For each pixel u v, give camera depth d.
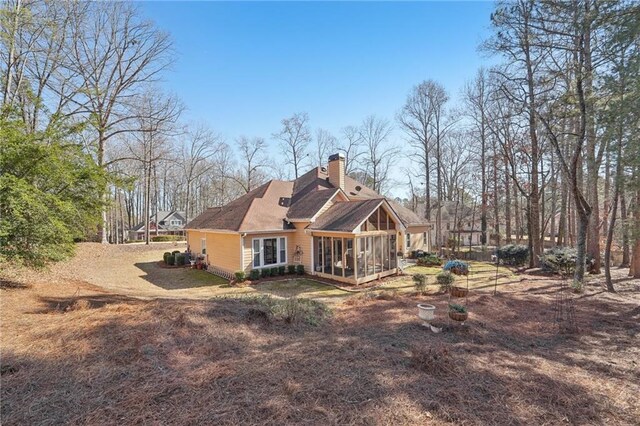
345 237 14.68
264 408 3.63
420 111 33.44
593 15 9.37
